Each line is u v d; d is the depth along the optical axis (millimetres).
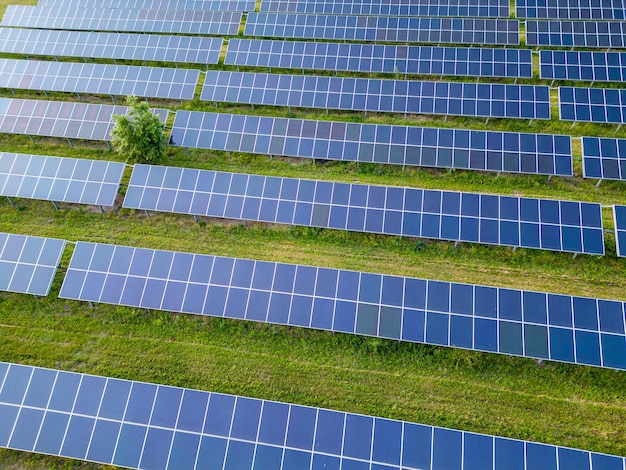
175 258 22906
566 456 17359
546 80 33844
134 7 43125
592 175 26109
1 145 30922
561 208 23516
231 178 25984
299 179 25547
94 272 22906
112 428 18812
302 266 22297
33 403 19328
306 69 35469
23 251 23641
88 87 33594
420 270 23906
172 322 22641
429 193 24578
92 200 26234
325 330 21734
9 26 41406
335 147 28281
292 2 41688
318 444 18141
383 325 21094
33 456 19422
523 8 38406
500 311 20719
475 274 23609
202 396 19172
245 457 18094
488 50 33656
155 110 30484
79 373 19922
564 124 30422
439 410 19922
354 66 34656
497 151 27062
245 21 42000
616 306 20297
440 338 20641
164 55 36500
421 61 34094
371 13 40562
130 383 19484
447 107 30531
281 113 32312
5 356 21953
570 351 19875
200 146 29062
